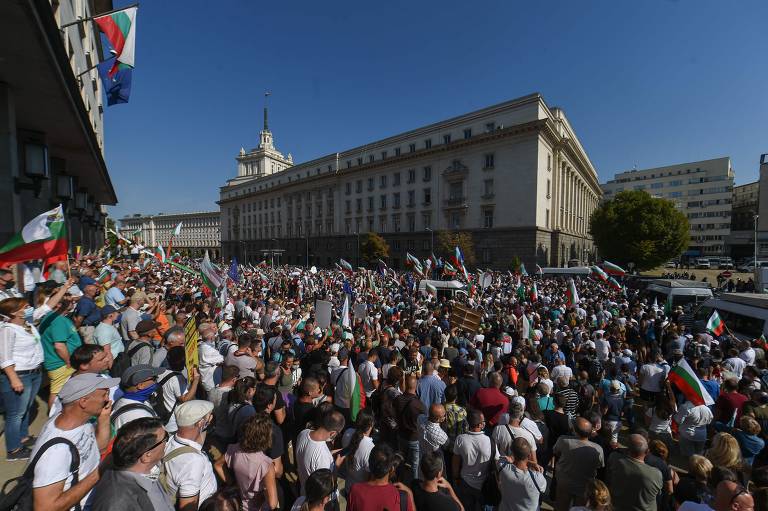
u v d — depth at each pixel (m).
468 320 10.02
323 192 68.19
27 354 4.21
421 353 8.33
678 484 3.97
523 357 8.41
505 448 4.30
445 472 4.95
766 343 9.23
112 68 8.48
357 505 2.89
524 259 41.81
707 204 94.38
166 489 2.88
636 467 3.77
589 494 3.20
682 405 5.88
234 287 19.62
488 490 4.02
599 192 88.56
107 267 14.52
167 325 7.70
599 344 9.49
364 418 3.95
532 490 3.58
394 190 55.84
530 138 41.69
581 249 62.78
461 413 5.06
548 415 5.48
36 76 7.37
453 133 50.12
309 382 4.70
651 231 39.97
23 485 2.26
